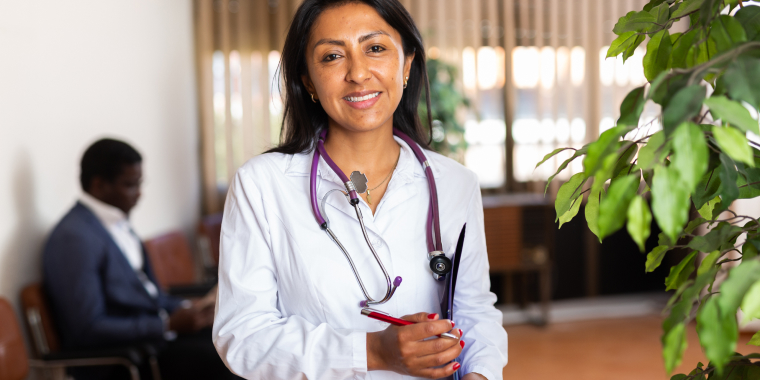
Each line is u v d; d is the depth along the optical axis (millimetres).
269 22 4215
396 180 1082
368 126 1032
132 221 3184
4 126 2117
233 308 1024
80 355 2039
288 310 1062
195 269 4184
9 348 1835
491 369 1008
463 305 1121
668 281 738
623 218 501
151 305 2375
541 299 4445
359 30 1011
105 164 2361
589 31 4496
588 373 3365
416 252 1072
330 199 1065
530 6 4445
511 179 4512
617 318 4395
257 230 1050
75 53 2670
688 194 475
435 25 4355
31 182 2285
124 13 3182
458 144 4102
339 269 1032
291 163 1092
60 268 2168
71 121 2617
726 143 473
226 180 4238
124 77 3170
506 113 4480
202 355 2377
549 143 4512
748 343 771
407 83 1189
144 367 2328
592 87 4512
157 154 3572
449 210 1112
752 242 597
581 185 757
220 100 4207
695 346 3684
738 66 506
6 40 2145
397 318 962
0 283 2066
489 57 4445
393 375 1020
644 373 3348
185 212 4027
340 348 946
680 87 523
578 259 4648
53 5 2486
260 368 969
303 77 1114
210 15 4176
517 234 4043
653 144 504
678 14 694
